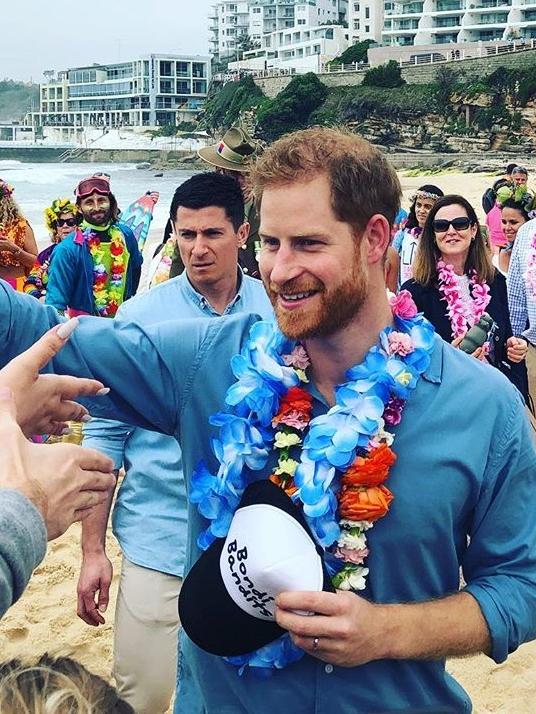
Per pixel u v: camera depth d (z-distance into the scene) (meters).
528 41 74.69
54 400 1.75
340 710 1.85
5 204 7.02
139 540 2.99
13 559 1.17
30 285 7.39
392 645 1.72
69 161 121.12
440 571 1.87
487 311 4.70
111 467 1.56
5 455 1.38
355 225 1.74
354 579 1.77
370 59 85.81
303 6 126.31
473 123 68.00
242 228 3.28
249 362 1.93
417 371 1.82
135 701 3.02
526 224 5.71
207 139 106.19
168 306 3.22
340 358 1.88
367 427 1.75
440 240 4.64
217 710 1.95
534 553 1.88
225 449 1.88
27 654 1.26
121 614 3.00
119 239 6.26
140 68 135.50
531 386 5.68
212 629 1.81
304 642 1.69
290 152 1.74
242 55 130.62
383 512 1.76
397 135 72.62
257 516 1.78
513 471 1.86
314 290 1.75
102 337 1.99
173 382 2.03
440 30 91.38
